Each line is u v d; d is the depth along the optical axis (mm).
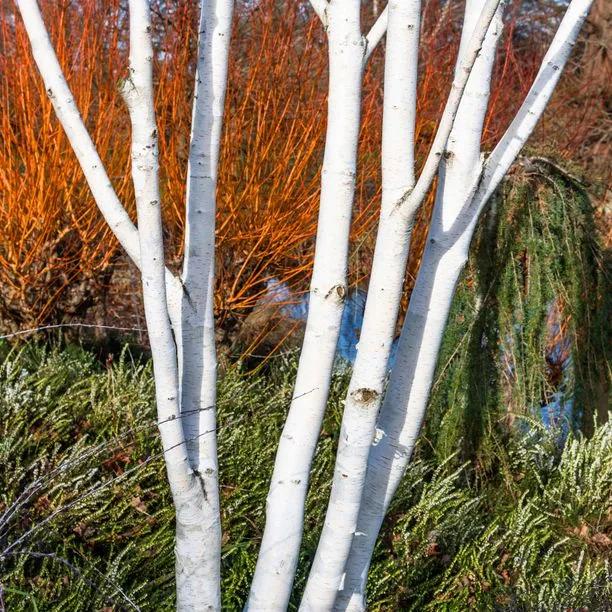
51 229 4266
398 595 2619
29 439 2971
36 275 4285
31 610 2225
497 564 2885
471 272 3307
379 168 4328
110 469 3008
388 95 1344
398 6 1306
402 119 1339
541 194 3281
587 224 3344
